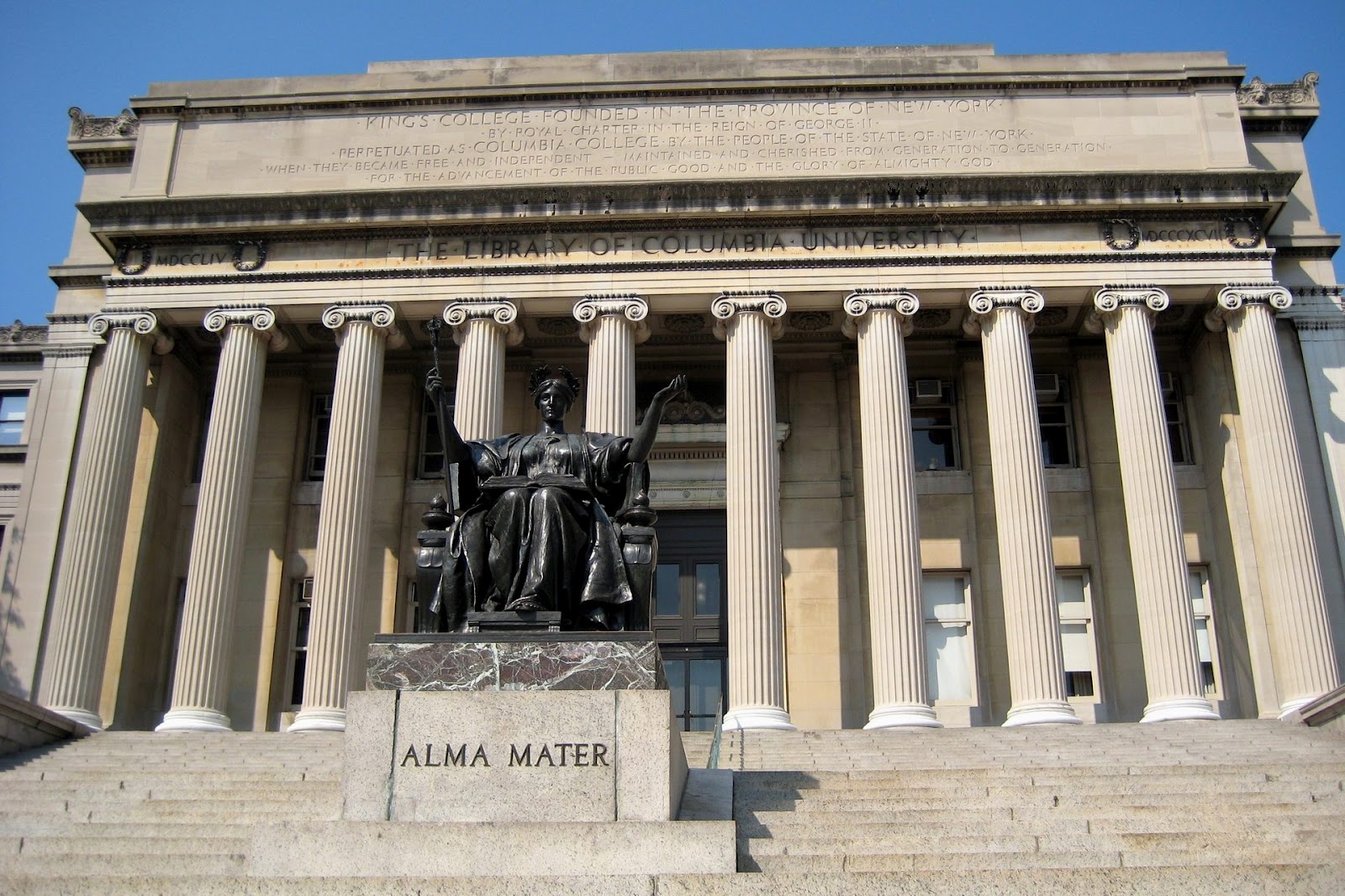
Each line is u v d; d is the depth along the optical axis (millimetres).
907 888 10219
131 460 29828
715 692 32125
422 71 34375
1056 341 33719
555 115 32531
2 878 10047
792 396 34062
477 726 11242
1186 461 32844
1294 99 33750
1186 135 31750
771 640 26953
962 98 32344
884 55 34125
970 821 14336
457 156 32250
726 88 32469
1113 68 32812
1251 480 29078
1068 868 10984
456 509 12930
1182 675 26703
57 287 34156
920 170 31641
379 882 9906
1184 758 20750
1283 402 28828
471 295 30188
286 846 10648
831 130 32094
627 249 30469
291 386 34531
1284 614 27469
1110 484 32688
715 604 32750
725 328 29984
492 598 12555
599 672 11461
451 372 34906
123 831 15922
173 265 31000
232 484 29031
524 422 33656
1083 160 31609
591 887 9953
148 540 31734
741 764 20594
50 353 33312
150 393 32562
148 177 32156
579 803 11008
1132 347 29422
